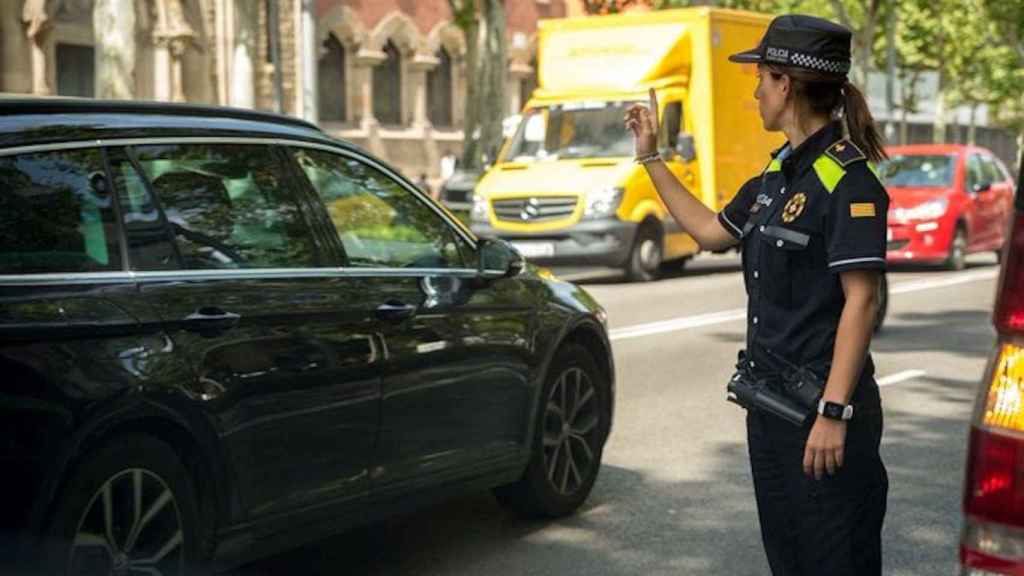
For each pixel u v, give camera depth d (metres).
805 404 4.94
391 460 7.19
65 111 6.08
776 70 4.99
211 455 6.14
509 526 8.68
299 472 6.63
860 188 4.85
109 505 5.73
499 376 8.00
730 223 5.32
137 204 6.14
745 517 8.98
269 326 6.47
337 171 7.32
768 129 5.09
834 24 5.00
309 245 6.93
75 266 5.76
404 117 56.69
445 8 58.09
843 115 5.02
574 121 26.17
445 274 7.76
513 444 8.22
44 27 39.50
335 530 6.96
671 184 5.54
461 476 7.75
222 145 6.69
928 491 9.76
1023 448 4.14
